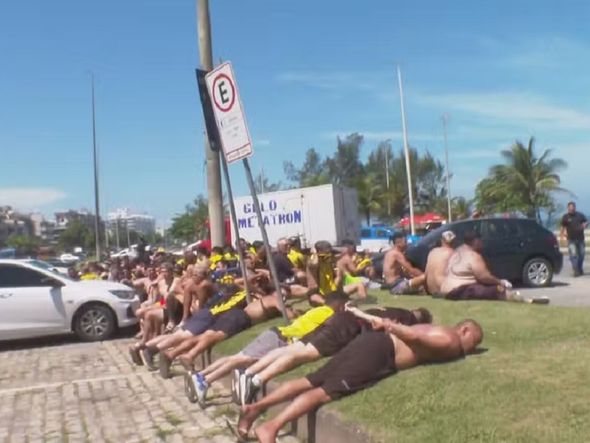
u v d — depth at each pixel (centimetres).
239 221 2841
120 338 1402
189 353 902
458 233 1631
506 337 716
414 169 8400
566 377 532
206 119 930
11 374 1050
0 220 14150
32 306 1350
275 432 541
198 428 669
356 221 2848
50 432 698
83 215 15825
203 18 1384
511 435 429
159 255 1786
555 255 1655
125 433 674
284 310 877
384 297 1198
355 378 557
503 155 5794
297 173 9712
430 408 498
